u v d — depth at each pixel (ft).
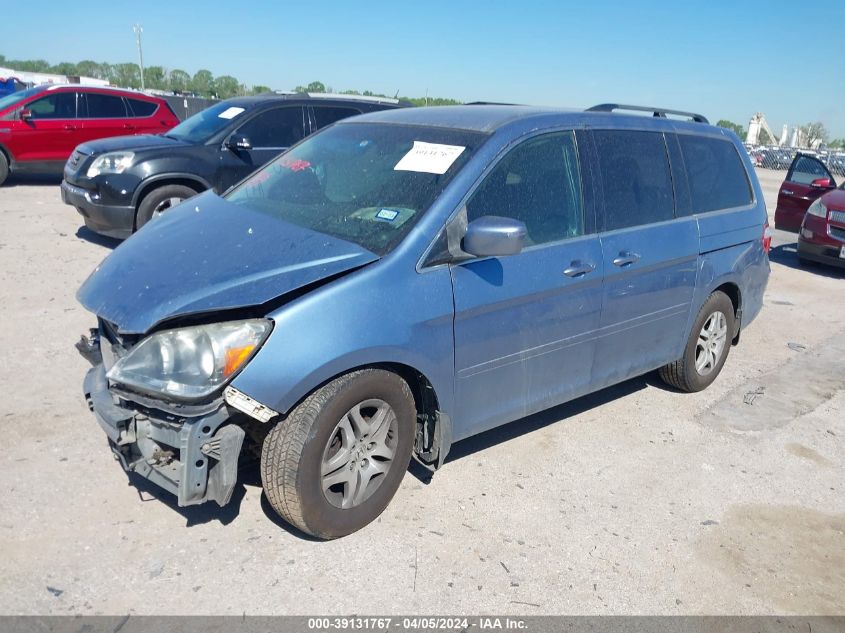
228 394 9.44
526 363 12.80
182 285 10.23
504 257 12.05
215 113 30.48
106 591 9.75
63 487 11.94
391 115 14.80
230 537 11.03
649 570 11.10
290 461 10.05
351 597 9.96
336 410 10.25
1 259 25.53
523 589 10.42
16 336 18.38
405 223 11.27
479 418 12.42
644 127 15.30
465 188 11.66
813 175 37.86
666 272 15.24
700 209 16.43
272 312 9.82
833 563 11.64
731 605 10.50
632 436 15.48
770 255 37.27
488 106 14.40
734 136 18.13
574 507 12.60
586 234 13.57
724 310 17.61
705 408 17.24
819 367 20.65
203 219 12.75
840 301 28.55
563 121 13.56
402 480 12.80
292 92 32.60
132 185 26.94
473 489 12.87
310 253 10.75
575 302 13.24
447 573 10.61
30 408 14.57
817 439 15.97
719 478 13.99
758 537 12.18
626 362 15.12
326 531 10.79
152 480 10.14
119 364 9.78
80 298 11.16
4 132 41.65
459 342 11.51
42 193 41.50
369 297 10.40
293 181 13.70
